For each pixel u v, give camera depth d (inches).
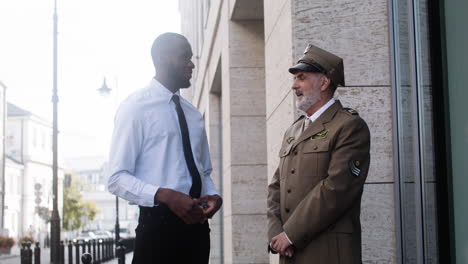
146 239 138.6
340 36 193.0
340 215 129.5
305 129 141.9
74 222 3228.3
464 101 152.9
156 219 137.9
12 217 2687.0
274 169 231.9
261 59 410.3
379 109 190.1
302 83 141.9
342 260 129.7
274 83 231.9
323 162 133.6
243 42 410.6
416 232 176.6
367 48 192.1
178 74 146.6
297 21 194.4
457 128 157.1
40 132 3019.2
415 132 176.6
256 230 403.5
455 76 158.1
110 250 920.3
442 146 165.2
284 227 133.3
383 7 192.9
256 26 410.3
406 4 185.2
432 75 171.0
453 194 159.8
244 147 408.8
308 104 141.2
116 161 139.3
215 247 643.5
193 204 134.8
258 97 410.3
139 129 141.9
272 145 237.1
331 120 137.2
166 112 144.9
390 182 187.2
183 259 139.5
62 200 3211.1
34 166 2918.3
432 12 170.6
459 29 155.7
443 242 163.6
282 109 213.5
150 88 146.6
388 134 189.0
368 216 185.8
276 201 149.8
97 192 4525.1
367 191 186.7
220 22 485.7
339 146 131.8
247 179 407.8
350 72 191.5
